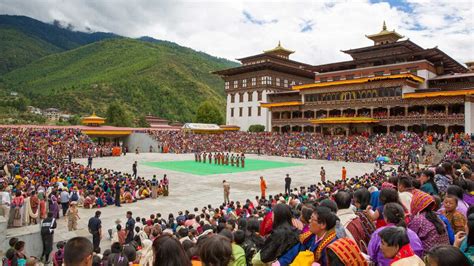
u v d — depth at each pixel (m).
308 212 7.92
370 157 62.88
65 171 35.19
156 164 60.09
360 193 9.34
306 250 6.46
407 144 63.12
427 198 7.50
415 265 5.32
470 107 66.12
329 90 86.75
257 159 70.06
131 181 33.22
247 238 8.83
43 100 168.62
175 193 34.03
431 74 82.56
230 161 62.31
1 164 38.69
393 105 75.88
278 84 110.88
